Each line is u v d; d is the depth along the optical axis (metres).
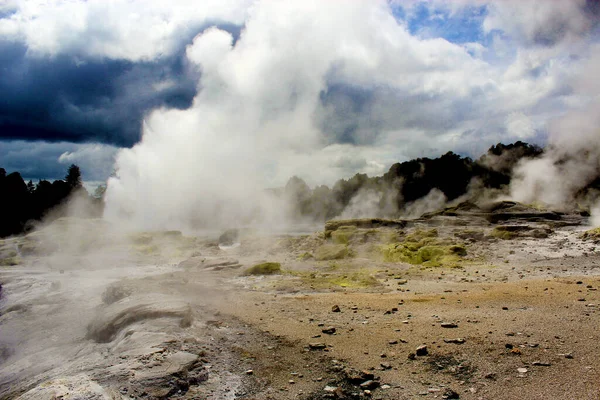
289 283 22.39
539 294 16.91
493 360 9.83
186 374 9.24
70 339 14.34
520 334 11.44
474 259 30.88
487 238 41.84
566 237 40.41
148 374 8.98
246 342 11.94
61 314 17.98
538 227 45.41
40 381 10.06
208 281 23.38
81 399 7.25
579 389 8.05
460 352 10.44
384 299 17.44
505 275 23.77
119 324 13.40
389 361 10.20
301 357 10.74
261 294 19.50
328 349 11.20
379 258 33.81
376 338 11.89
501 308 14.71
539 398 7.87
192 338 11.71
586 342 10.54
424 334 11.98
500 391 8.29
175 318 13.29
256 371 9.89
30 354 13.20
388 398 8.38
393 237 40.59
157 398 8.25
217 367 10.03
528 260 29.75
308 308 16.09
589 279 20.58
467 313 14.19
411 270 26.95
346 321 13.91
